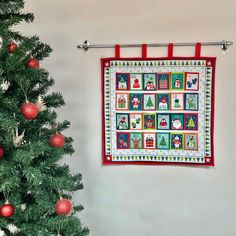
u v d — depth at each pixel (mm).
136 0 1786
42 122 1297
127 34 1811
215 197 1847
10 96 1185
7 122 1052
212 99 1774
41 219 1183
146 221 1929
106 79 1849
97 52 1852
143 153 1869
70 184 1284
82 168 1942
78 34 1853
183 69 1780
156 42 1792
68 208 1193
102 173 1930
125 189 1924
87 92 1888
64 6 1847
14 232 1292
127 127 1862
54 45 1880
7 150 1117
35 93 1313
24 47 1152
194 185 1857
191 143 1821
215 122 1800
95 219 1970
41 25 1875
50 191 1258
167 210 1900
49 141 1261
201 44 1754
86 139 1921
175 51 1787
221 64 1759
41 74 1212
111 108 1863
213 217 1860
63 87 1904
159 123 1834
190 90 1788
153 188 1897
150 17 1785
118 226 1956
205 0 1732
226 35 1738
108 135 1886
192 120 1805
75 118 1915
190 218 1883
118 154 1889
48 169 1251
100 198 1950
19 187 1170
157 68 1801
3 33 1132
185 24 1762
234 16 1721
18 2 1187
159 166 1879
